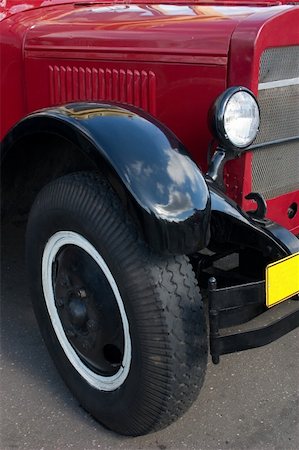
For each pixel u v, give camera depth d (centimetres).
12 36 304
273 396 250
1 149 246
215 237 228
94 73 272
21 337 297
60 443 227
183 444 225
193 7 281
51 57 287
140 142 200
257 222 222
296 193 271
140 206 190
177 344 198
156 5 300
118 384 219
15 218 292
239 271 250
